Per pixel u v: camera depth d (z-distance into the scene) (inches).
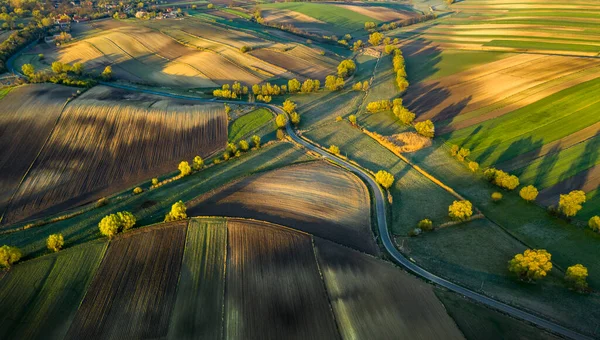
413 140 4301.2
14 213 3216.0
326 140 4431.6
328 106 5378.9
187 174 3720.5
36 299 2279.8
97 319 2154.3
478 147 4121.6
